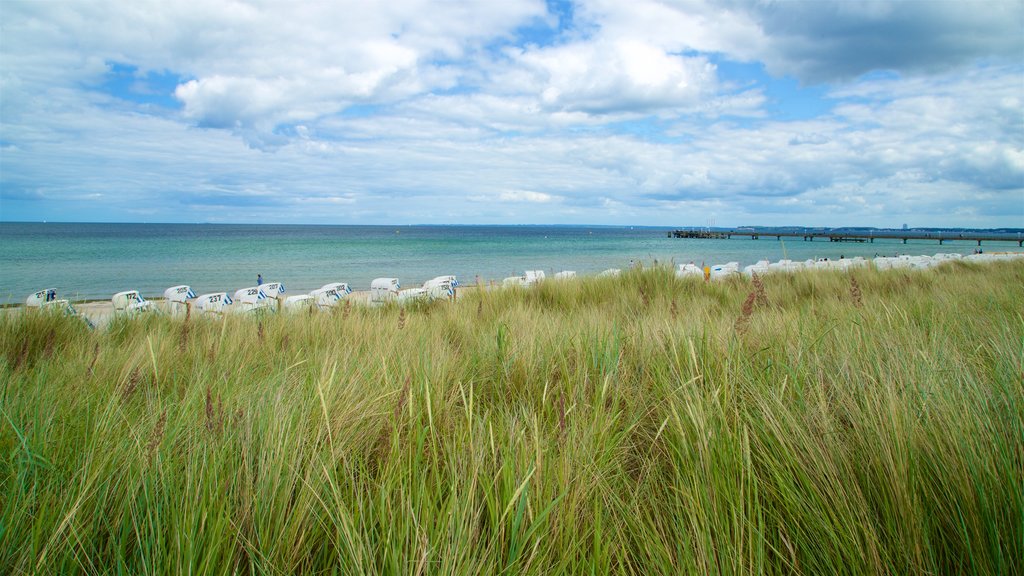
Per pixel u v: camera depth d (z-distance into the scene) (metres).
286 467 1.73
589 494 1.71
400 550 1.36
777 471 1.72
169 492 1.56
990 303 5.11
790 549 1.46
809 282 8.41
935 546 1.48
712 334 3.17
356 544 1.38
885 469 1.60
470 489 1.57
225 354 3.74
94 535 1.49
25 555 1.35
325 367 2.81
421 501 1.60
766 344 3.15
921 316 4.06
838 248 75.81
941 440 1.72
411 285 27.16
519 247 77.19
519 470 1.73
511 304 6.85
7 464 1.72
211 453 1.78
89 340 4.87
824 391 2.33
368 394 2.54
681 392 2.34
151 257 51.94
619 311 6.06
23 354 3.68
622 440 2.21
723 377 2.34
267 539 1.47
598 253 60.62
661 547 1.47
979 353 2.89
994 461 1.59
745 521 1.49
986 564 1.35
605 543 1.50
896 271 10.30
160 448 1.80
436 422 2.29
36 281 29.34
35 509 1.58
